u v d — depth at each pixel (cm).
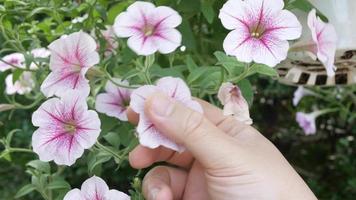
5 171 119
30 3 56
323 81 55
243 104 41
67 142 41
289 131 128
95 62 41
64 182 49
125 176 105
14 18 61
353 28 48
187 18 53
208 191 44
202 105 46
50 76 42
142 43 38
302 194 41
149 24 38
